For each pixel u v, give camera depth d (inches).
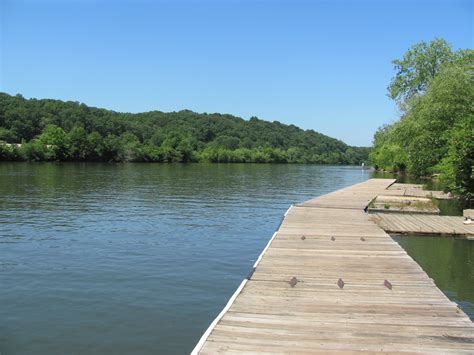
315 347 201.2
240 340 207.9
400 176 2370.8
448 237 564.7
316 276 321.7
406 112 1510.8
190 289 352.5
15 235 569.0
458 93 1157.1
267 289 289.7
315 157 5895.7
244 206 940.0
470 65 1301.7
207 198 1090.1
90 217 735.7
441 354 195.5
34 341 256.7
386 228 586.9
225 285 364.8
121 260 445.1
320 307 255.3
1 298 327.6
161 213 802.2
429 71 1652.3
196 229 639.8
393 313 246.4
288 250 410.9
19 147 3216.0
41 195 1062.4
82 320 287.1
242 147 5251.0
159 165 3481.8
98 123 4466.0
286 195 1232.8
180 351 245.8
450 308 255.4
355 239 465.7
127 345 252.4
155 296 334.3
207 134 5669.3
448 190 1039.0
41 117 4092.0
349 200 877.8
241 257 468.8
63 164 3043.8
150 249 498.6
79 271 401.1
